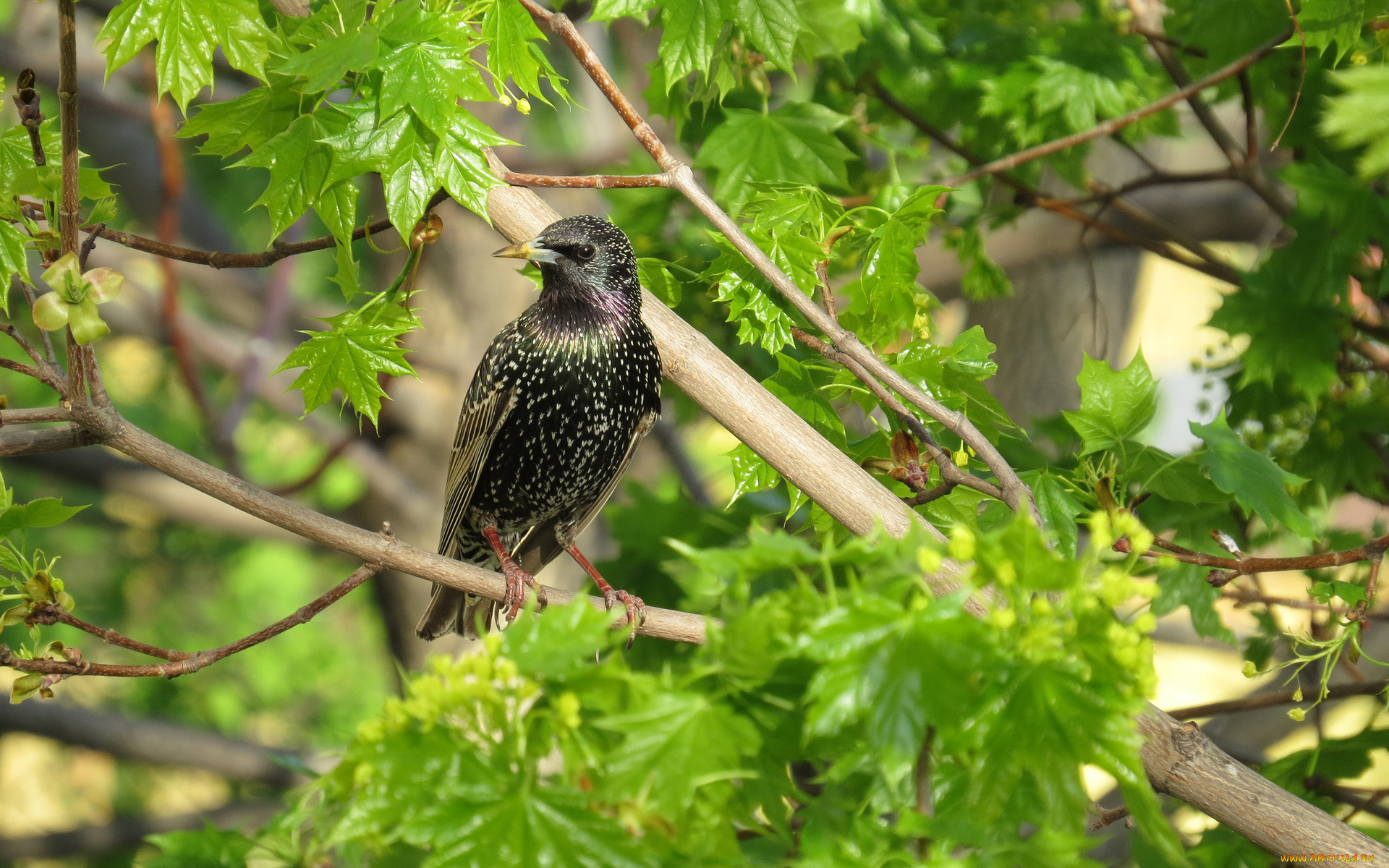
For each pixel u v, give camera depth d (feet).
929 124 37.24
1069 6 41.75
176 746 61.93
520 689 11.46
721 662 11.59
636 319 28.96
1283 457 31.19
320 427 69.31
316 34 22.20
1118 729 11.23
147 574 89.15
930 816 11.91
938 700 11.15
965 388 24.02
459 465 30.42
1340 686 25.46
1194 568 28.45
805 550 11.55
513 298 55.01
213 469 20.90
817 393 25.85
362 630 95.50
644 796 11.12
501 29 21.80
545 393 28.86
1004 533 11.44
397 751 11.35
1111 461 23.12
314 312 69.36
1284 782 25.72
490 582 22.21
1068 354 47.21
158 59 19.42
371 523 57.67
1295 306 28.68
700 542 35.35
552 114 63.67
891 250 24.34
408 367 23.48
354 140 21.22
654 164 35.94
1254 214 49.29
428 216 23.76
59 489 82.53
